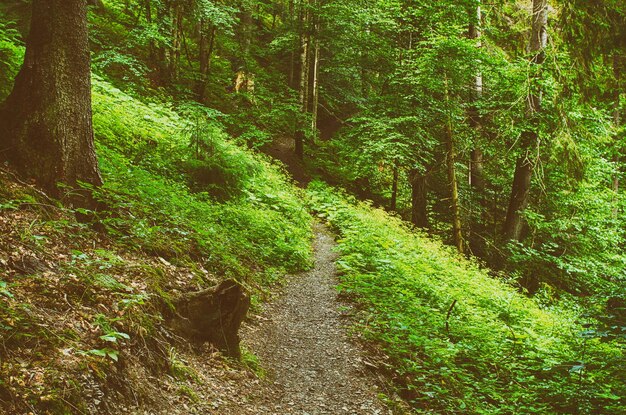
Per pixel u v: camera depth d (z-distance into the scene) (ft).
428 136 67.92
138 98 58.03
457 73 59.67
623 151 77.66
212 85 81.66
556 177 64.54
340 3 81.46
